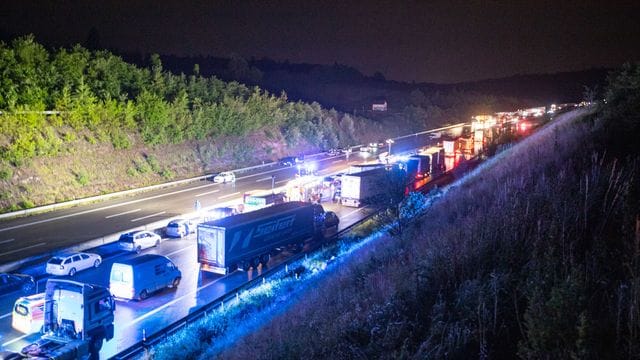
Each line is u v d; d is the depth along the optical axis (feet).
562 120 175.52
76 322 60.54
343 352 35.63
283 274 85.66
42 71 181.06
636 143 71.87
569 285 28.14
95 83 198.90
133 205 155.63
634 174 51.72
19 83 165.89
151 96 207.72
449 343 30.35
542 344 25.52
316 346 39.70
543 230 41.32
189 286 90.43
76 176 161.79
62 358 53.88
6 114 150.30
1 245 110.63
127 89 219.20
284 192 156.87
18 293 83.71
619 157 66.95
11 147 145.48
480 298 32.94
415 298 38.86
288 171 234.79
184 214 146.00
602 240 37.60
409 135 396.37
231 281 93.35
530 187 56.85
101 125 183.11
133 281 81.41
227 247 94.27
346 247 98.48
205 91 263.90
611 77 116.98
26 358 52.90
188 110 229.66
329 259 89.92
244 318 66.08
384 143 351.67
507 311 32.63
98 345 62.80
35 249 108.37
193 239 125.08
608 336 26.30
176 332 64.75
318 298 58.23
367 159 280.51
